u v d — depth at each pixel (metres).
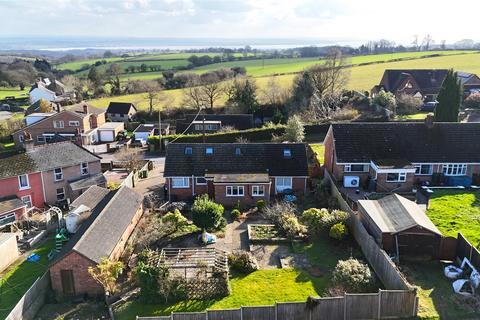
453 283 27.52
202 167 48.81
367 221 34.25
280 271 31.89
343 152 48.75
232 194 45.62
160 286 28.67
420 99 89.62
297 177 48.25
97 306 30.00
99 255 31.58
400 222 31.66
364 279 27.75
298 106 96.75
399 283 26.28
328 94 96.62
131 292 30.36
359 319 25.50
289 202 43.50
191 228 39.34
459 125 50.69
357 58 158.12
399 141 49.66
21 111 125.06
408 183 46.78
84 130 86.50
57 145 53.81
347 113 83.94
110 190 48.00
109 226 35.56
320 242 35.81
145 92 128.12
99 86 145.88
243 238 37.62
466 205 41.50
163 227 38.41
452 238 30.53
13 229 42.50
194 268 30.78
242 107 101.94
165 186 50.69
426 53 163.88
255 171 48.25
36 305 29.61
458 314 25.19
